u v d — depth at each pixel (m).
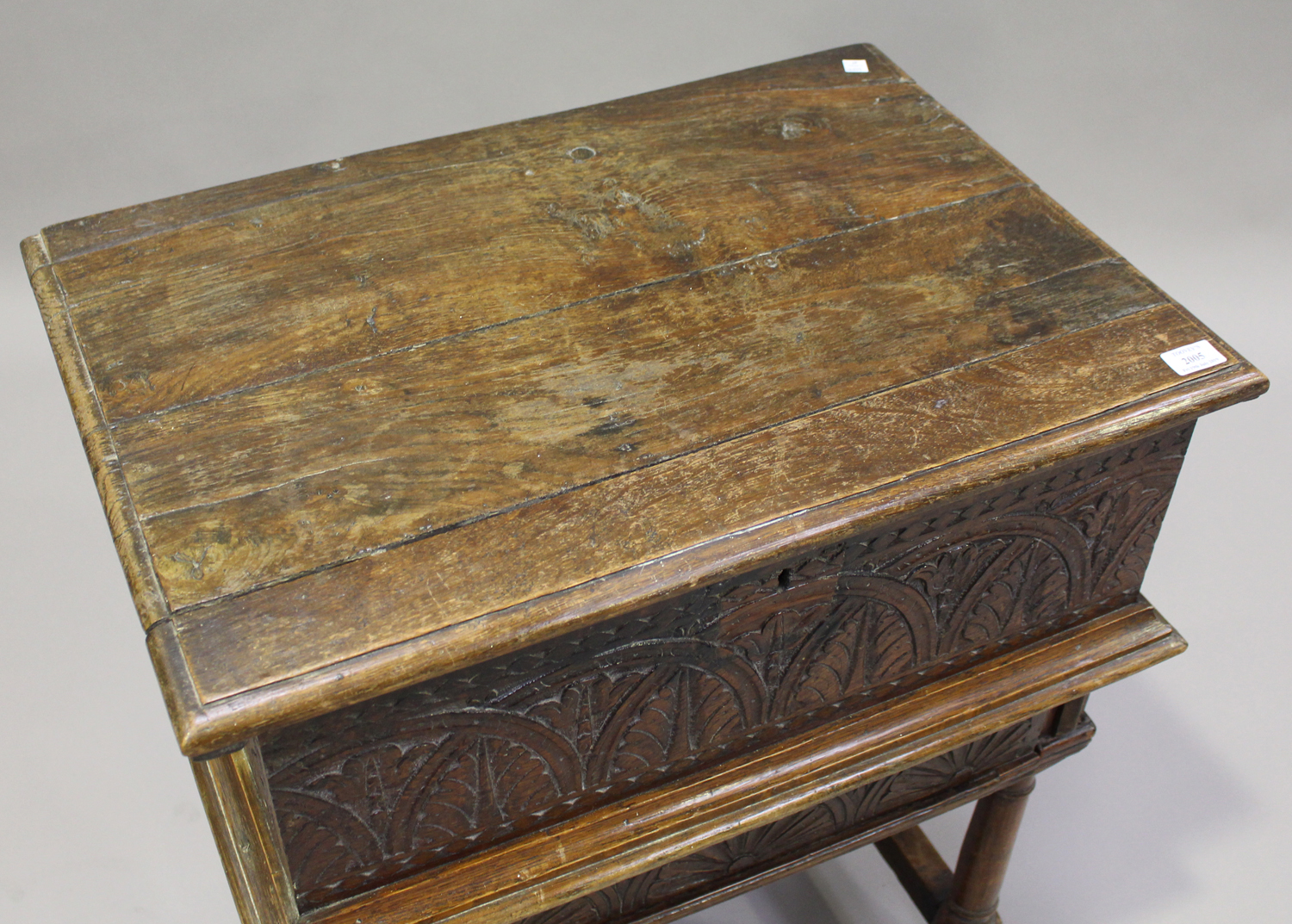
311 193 2.05
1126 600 1.92
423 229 1.97
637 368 1.72
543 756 1.61
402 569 1.49
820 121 2.16
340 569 1.49
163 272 1.91
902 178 2.02
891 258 1.87
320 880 1.59
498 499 1.56
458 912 1.61
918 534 1.63
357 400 1.69
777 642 1.66
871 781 1.78
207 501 1.57
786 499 1.55
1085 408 1.64
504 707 1.53
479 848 1.66
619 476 1.58
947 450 1.60
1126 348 1.71
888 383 1.68
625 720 1.63
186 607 1.45
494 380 1.71
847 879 2.51
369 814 1.55
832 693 1.77
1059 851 2.50
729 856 1.89
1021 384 1.67
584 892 1.66
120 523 1.54
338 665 1.40
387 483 1.58
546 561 1.49
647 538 1.51
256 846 1.58
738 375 1.70
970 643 1.82
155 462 1.62
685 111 2.20
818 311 1.79
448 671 1.42
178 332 1.81
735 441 1.62
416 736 1.51
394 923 1.59
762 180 2.03
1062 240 1.89
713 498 1.55
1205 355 1.70
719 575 1.49
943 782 2.00
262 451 1.62
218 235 1.97
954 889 2.29
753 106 2.20
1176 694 2.73
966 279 1.83
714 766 1.75
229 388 1.71
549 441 1.62
